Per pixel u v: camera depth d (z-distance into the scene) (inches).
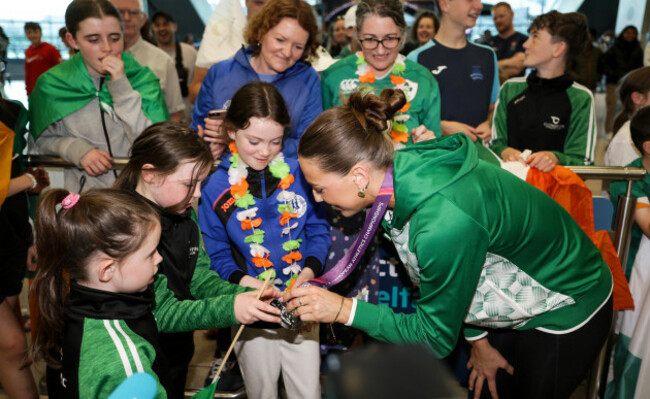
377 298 82.7
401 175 48.5
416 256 49.7
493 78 106.4
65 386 44.7
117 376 41.3
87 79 84.6
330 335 87.6
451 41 104.8
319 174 49.4
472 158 50.7
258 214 69.5
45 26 421.4
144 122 83.2
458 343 82.3
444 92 103.3
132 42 121.6
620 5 414.9
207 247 70.4
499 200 50.7
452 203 47.5
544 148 100.8
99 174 80.4
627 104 97.7
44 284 46.7
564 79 100.4
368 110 48.9
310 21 82.0
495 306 58.6
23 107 79.0
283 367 71.8
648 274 79.0
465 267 48.0
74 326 44.7
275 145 66.1
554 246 55.3
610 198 84.0
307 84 88.0
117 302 45.5
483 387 69.8
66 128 85.7
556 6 542.6
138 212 46.0
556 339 59.4
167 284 58.9
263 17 81.6
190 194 57.1
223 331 87.4
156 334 48.3
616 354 80.7
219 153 79.0
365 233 52.8
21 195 76.0
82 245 44.4
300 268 70.2
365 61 90.7
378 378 21.7
